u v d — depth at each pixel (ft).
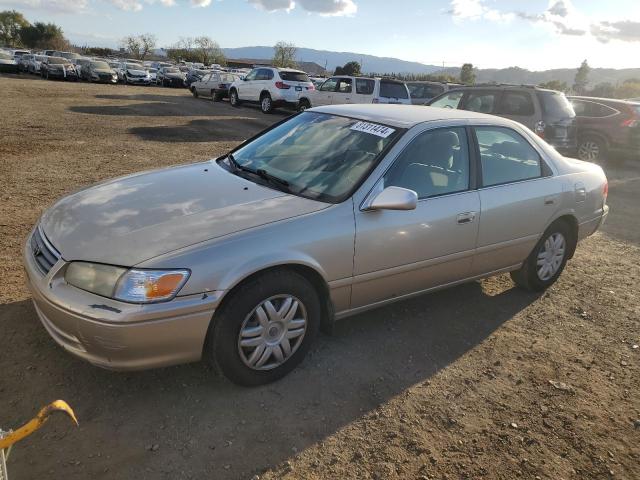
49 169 26.58
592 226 16.16
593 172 16.17
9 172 25.18
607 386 11.12
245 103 73.72
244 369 9.66
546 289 15.87
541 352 12.28
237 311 9.21
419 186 11.71
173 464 8.08
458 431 9.37
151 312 8.32
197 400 9.55
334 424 9.26
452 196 12.19
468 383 10.81
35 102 59.88
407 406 9.91
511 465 8.68
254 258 9.12
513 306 14.60
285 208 10.21
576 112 42.86
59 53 156.46
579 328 13.61
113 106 62.69
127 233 9.18
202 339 8.95
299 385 10.25
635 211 27.27
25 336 10.91
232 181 11.65
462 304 14.46
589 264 18.48
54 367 10.04
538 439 9.34
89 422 8.79
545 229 14.60
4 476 5.23
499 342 12.57
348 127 12.66
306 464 8.30
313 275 10.31
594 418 10.05
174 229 9.29
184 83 126.21
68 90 82.64
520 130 14.39
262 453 8.45
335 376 10.63
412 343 12.16
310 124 13.48
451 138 12.59
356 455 8.57
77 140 36.37
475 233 12.66
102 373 10.00
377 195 10.70
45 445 8.21
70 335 8.69
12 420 8.64
